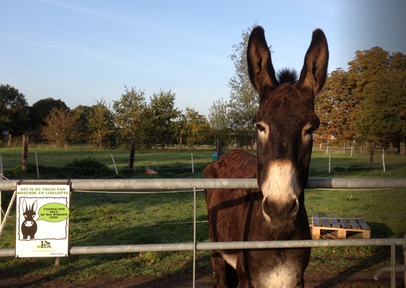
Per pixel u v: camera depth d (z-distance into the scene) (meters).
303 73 2.25
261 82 2.33
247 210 2.48
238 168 3.39
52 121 36.09
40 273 4.74
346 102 27.75
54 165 16.08
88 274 4.71
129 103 37.09
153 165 16.98
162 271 4.83
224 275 3.25
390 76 20.95
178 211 8.12
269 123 2.00
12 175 12.90
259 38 2.32
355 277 4.62
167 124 37.22
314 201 9.20
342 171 15.06
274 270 2.26
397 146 22.61
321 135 28.70
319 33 2.22
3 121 45.91
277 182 1.88
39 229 2.27
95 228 6.62
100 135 34.97
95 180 2.27
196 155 24.77
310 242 2.20
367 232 5.57
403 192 10.02
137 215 7.73
